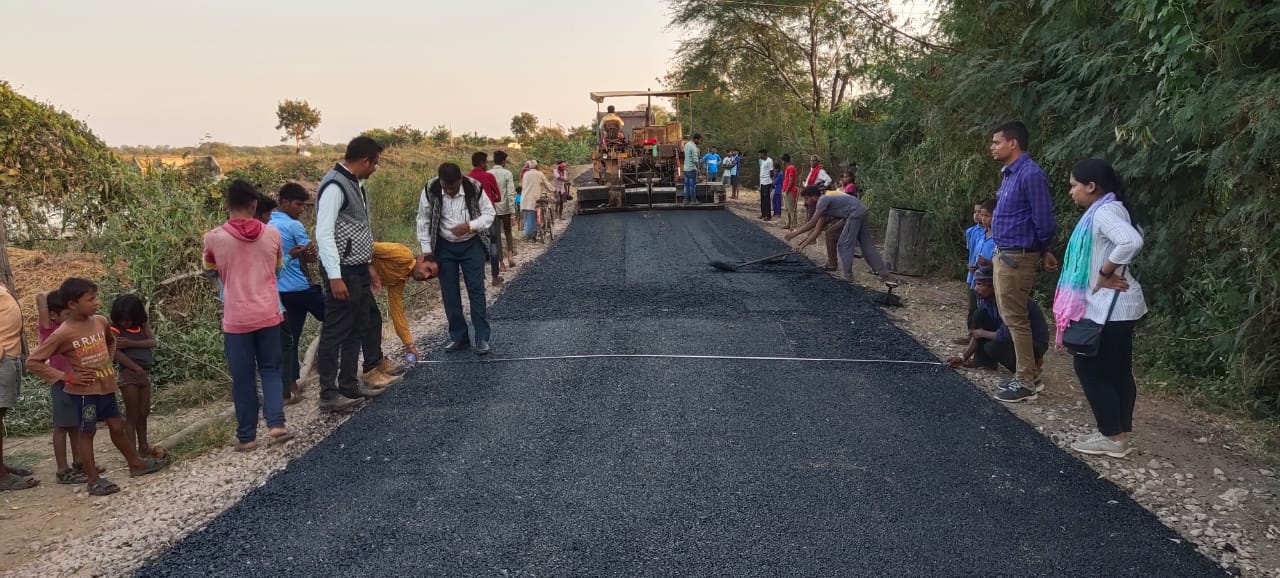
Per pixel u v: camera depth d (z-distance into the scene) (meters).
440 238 6.10
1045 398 5.19
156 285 6.99
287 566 3.24
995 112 8.55
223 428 4.95
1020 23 8.15
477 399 5.21
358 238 5.03
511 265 10.85
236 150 42.44
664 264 10.62
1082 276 4.10
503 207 10.63
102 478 4.23
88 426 4.13
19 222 10.73
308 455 4.39
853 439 4.46
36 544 3.55
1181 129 5.20
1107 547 3.31
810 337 6.64
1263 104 4.39
